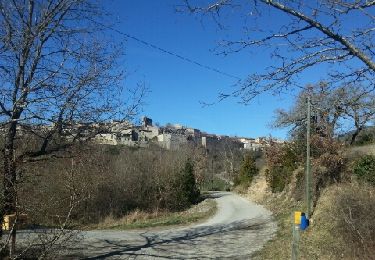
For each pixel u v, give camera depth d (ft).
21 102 33.73
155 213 136.46
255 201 142.51
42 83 34.60
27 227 40.91
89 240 68.18
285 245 55.93
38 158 38.06
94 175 84.58
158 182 151.84
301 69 15.70
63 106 35.22
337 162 79.10
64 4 36.14
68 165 42.63
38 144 37.99
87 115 37.24
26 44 34.78
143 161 153.28
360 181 66.03
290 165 120.88
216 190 248.52
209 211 120.26
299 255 46.75
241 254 56.44
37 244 36.22
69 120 36.32
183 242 67.56
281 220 86.12
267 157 137.69
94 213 119.34
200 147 248.73
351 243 41.04
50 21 35.50
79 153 39.70
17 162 33.22
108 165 119.44
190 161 175.42
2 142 34.60
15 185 32.78
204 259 53.78
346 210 42.83
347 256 40.63
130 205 143.84
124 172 140.77
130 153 150.30
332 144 80.38
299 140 112.68
